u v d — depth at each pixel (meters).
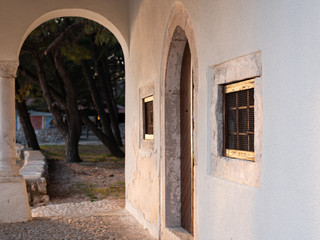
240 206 2.79
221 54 3.12
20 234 5.24
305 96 2.08
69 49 11.27
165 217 4.76
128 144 7.03
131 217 6.36
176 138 4.79
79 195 8.84
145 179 5.70
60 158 16.84
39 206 7.66
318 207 1.98
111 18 6.83
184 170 4.74
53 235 5.18
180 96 4.79
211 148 3.39
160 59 4.93
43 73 13.41
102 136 15.77
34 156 13.23
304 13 2.09
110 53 17.47
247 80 2.88
